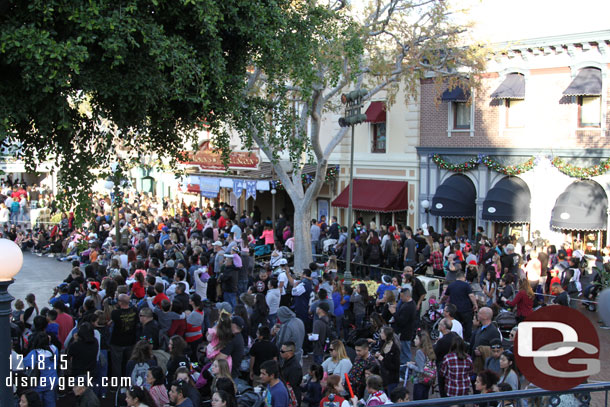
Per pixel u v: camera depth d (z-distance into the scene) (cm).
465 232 2753
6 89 975
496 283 1841
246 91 1717
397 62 2289
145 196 3959
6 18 952
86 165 1197
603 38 2267
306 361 1415
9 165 3159
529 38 2434
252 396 967
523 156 2517
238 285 1847
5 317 621
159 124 1228
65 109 1001
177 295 1309
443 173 2783
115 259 1775
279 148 1708
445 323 1102
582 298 1931
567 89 2330
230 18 1195
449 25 2319
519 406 627
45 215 3288
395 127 2936
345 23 1984
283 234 2728
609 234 2292
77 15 945
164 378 974
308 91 1638
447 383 970
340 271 2417
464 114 2711
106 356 1209
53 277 2570
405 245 2205
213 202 3997
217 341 1070
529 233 2519
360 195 2989
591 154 2344
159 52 1005
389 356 1033
